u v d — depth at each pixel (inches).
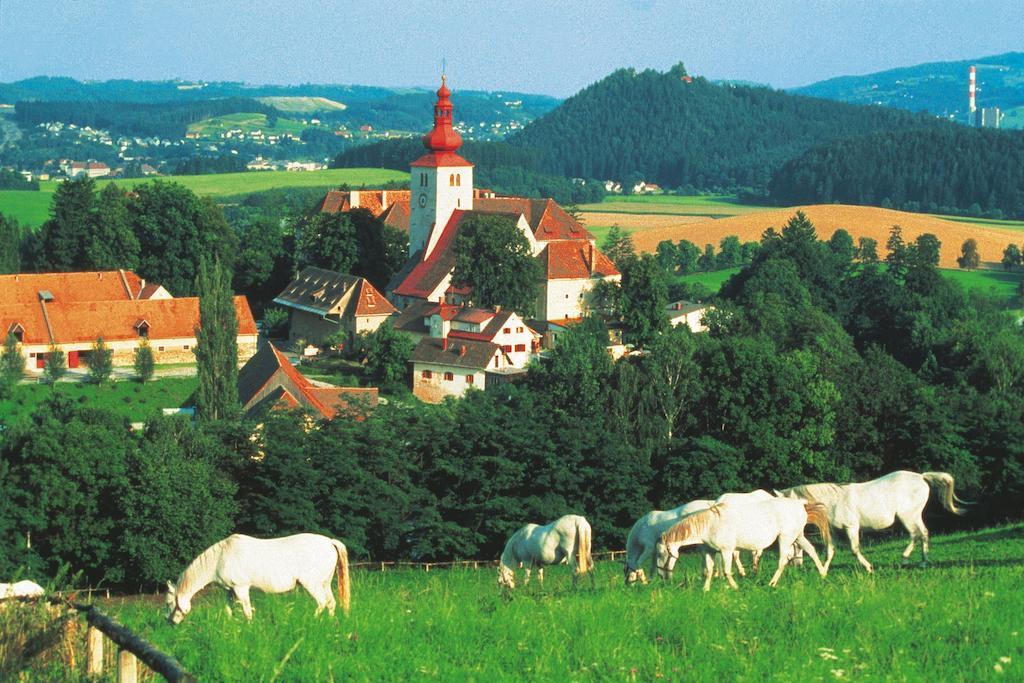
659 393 4296.3
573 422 3782.0
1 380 5949.8
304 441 3417.8
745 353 4320.9
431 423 3651.6
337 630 1234.6
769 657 1175.0
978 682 1109.7
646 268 6673.2
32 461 3122.5
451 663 1153.4
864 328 7588.6
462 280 7022.6
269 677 1091.9
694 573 1840.6
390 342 6525.6
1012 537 2476.6
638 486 3678.6
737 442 4173.2
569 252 7504.9
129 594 3095.5
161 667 946.1
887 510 1930.4
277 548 1434.5
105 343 6638.8
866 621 1298.0
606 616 1311.5
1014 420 3966.5
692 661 1162.0
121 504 3073.3
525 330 6565.0
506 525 3476.9
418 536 3472.0
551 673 1127.0
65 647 1131.9
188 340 6870.1
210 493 3166.8
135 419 5634.8
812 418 4239.7
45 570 3117.6
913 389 4434.1
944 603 1381.6
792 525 1723.7
